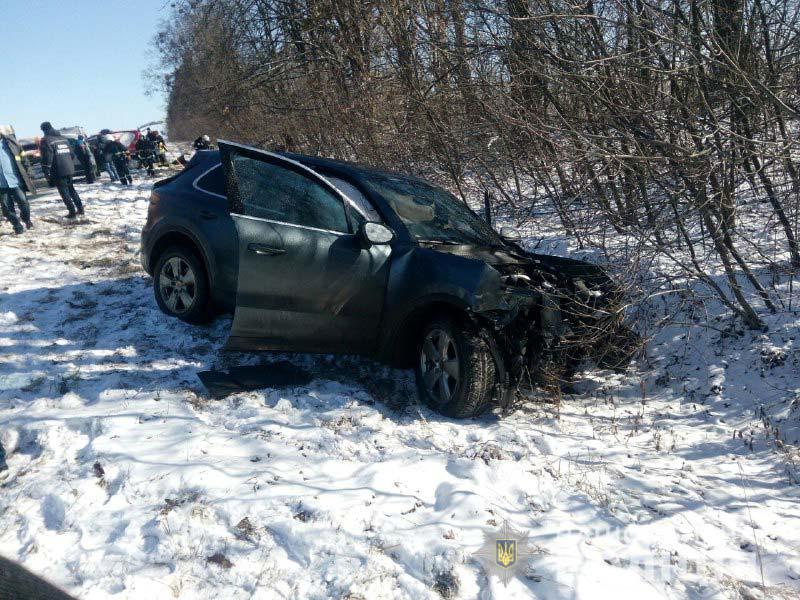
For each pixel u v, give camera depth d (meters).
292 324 4.98
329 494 3.60
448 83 8.92
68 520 3.37
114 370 5.31
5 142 10.67
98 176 22.88
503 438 4.50
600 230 6.16
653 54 5.76
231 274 5.63
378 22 10.05
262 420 4.54
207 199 5.97
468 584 2.93
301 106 12.45
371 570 2.98
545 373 4.98
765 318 5.84
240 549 3.14
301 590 2.89
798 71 5.72
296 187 5.16
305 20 12.29
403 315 4.95
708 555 3.29
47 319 6.49
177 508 3.41
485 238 5.73
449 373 4.75
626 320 5.91
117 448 4.01
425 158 9.95
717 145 5.22
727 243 5.80
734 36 5.68
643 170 5.93
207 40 15.70
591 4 6.09
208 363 5.55
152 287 7.57
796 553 3.30
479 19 7.76
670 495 3.85
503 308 4.57
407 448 4.27
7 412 4.59
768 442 4.54
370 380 5.37
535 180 8.33
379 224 4.87
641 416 5.04
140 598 2.81
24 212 11.08
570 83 6.17
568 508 3.64
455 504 3.55
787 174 5.64
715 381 5.34
